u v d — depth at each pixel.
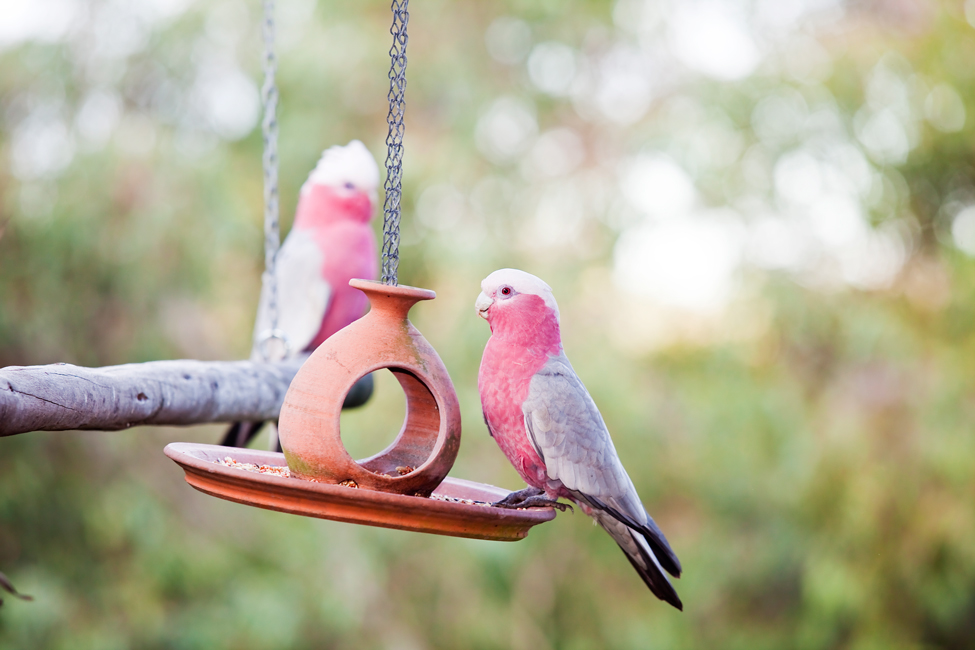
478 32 12.24
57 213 10.12
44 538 11.12
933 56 11.70
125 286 10.55
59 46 10.81
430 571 12.02
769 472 12.34
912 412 12.01
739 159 12.20
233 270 12.16
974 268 11.82
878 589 12.10
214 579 11.23
